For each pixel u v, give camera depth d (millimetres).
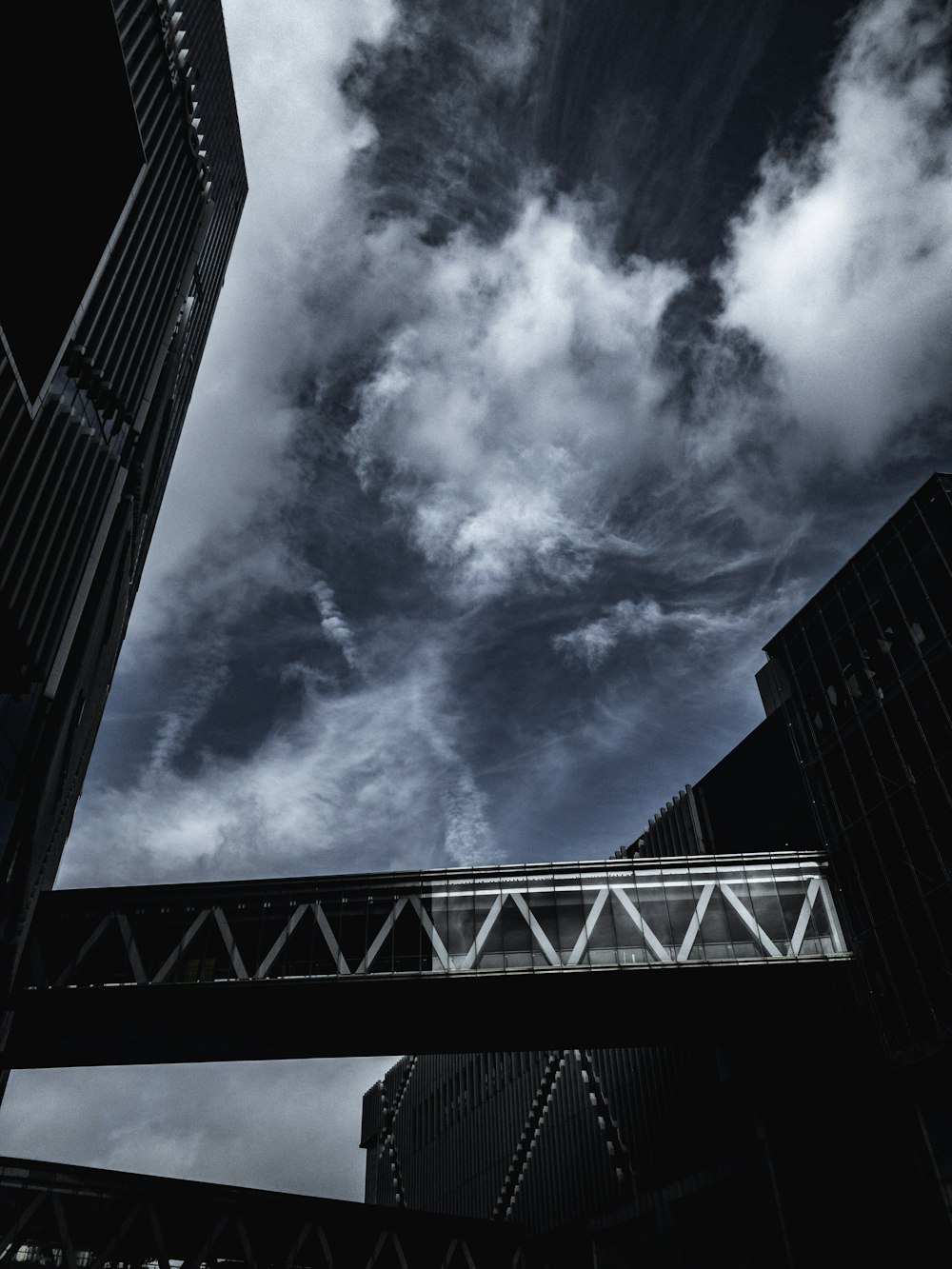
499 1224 88438
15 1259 67062
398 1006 61031
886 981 55750
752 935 59469
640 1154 75312
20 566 40625
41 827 46594
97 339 49125
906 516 58875
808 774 65000
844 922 59719
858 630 62031
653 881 61875
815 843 64188
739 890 61250
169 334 61562
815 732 64875
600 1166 80688
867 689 60469
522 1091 97812
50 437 43656
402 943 59125
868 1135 54094
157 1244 72062
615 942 59375
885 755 58156
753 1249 59156
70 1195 70750
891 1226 51312
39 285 38156
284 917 59750
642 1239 72062
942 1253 48375
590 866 62281
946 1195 48938
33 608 42469
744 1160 61219
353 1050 68938
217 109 88375
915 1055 52312
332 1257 79125
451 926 59969
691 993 61656
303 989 57125
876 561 61031
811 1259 54688
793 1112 59188
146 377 57125
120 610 63469
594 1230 78688
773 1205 57438
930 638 55750
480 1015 63500
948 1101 50281
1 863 41406
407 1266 82250
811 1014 61656
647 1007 63500
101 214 40375
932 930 52656
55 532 44250
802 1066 59969
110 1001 56344
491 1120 102812
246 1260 75062
